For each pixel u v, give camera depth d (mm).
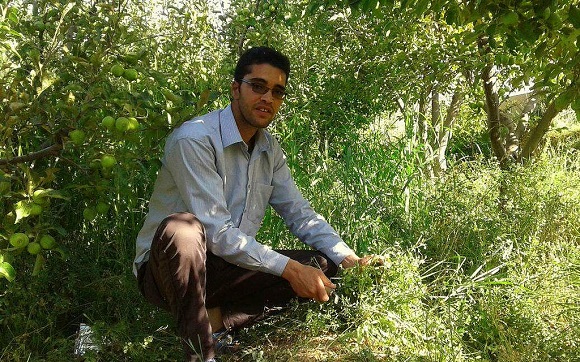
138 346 3074
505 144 6328
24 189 2869
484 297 3400
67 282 3555
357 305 3207
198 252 2855
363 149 5320
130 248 3740
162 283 2953
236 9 5367
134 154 3057
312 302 3324
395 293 3188
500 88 5840
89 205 3307
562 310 3416
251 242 3027
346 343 3074
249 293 3248
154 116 2996
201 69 4812
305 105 5473
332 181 4715
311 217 3486
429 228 4320
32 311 3260
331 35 5824
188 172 3027
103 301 3572
